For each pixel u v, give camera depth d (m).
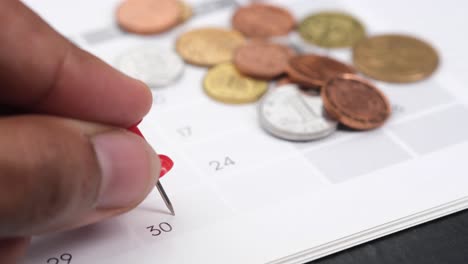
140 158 0.24
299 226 0.25
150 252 0.25
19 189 0.22
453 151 0.27
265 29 0.31
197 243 0.25
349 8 0.32
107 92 0.25
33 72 0.24
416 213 0.26
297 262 0.25
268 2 0.33
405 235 0.26
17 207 0.22
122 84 0.25
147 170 0.24
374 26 0.32
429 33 0.32
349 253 0.25
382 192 0.26
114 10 0.32
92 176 0.23
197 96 0.29
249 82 0.29
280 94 0.29
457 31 0.32
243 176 0.27
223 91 0.29
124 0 0.33
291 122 0.28
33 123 0.23
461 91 0.29
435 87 0.30
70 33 0.31
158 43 0.31
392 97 0.29
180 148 0.27
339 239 0.25
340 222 0.26
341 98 0.28
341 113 0.28
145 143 0.25
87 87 0.25
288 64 0.29
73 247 0.25
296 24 0.32
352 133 0.28
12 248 0.24
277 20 0.32
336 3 0.33
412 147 0.28
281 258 0.25
